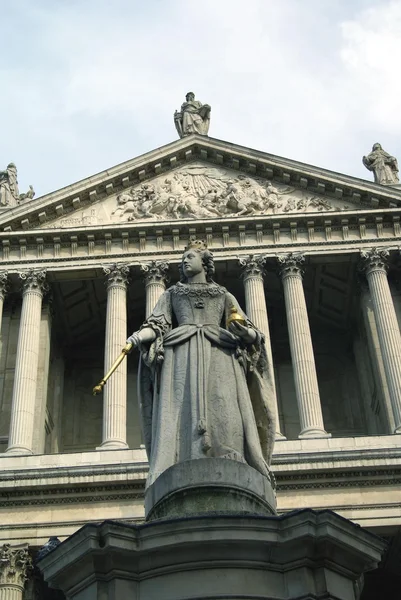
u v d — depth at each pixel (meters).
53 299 43.84
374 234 42.69
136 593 7.02
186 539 7.02
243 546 7.05
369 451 33.75
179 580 7.00
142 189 44.75
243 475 8.13
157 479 8.22
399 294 43.28
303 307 40.34
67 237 42.69
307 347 38.94
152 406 9.39
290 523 7.07
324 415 46.22
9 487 33.47
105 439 36.25
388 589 34.25
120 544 7.02
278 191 44.53
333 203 43.84
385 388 39.00
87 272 42.28
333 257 42.25
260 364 9.54
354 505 32.72
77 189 43.78
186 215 43.56
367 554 7.24
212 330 9.44
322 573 7.02
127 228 42.69
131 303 46.12
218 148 45.31
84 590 7.13
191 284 9.95
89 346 48.88
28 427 36.78
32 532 32.62
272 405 9.44
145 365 9.55
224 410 8.84
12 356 41.91
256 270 41.53
